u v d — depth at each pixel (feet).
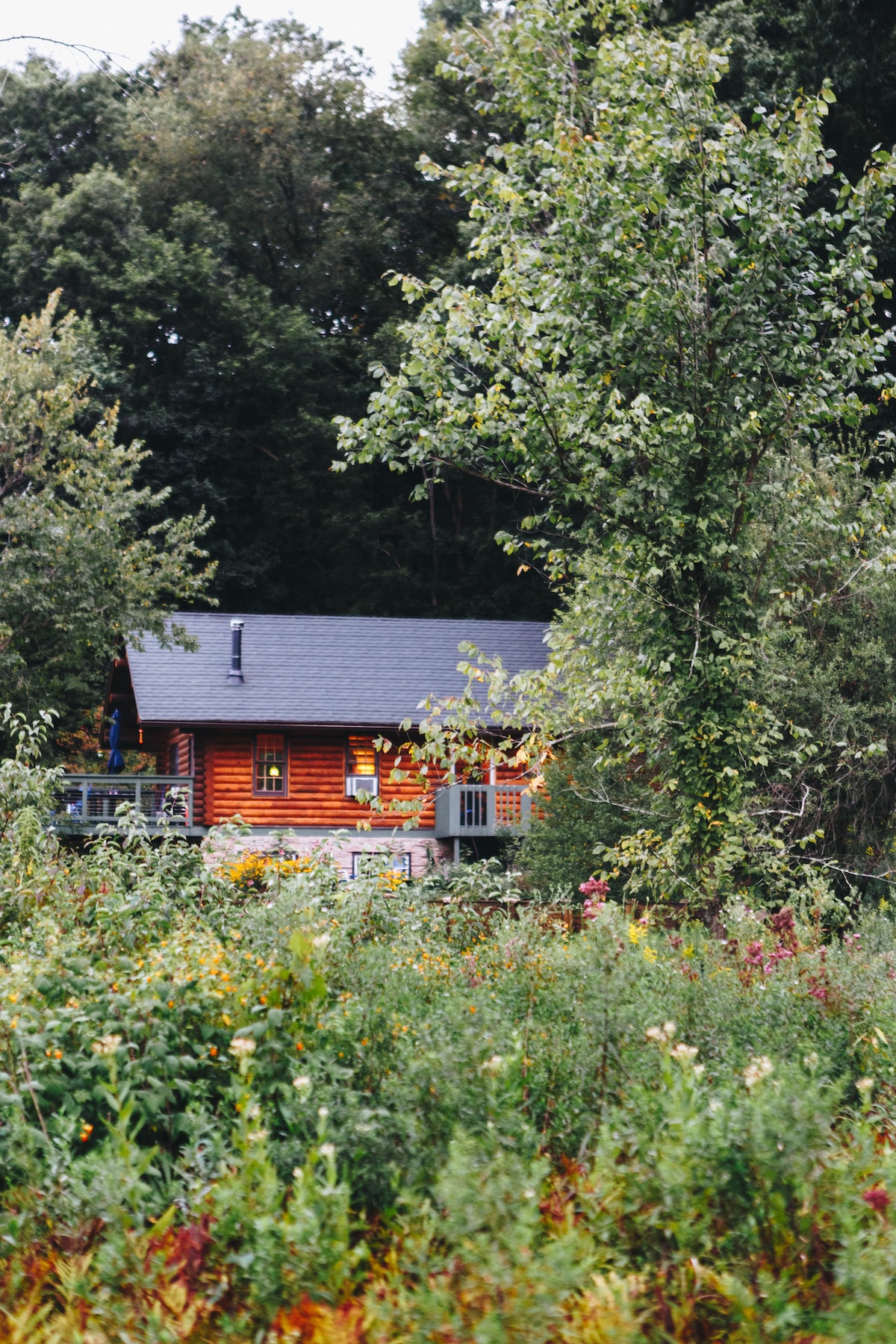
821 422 42.98
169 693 88.48
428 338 41.04
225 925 26.11
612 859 42.06
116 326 132.36
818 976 22.95
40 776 34.12
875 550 46.78
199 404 138.31
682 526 40.47
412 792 91.09
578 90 41.91
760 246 40.55
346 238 143.33
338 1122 13.98
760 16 103.91
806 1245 11.12
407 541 141.18
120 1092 13.10
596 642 44.45
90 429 127.75
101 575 77.46
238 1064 15.47
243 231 148.97
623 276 40.55
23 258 128.67
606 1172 11.74
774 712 54.49
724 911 36.11
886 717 55.98
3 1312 9.98
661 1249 11.32
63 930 22.85
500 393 39.88
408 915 29.17
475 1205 10.46
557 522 43.73
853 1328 9.63
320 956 17.28
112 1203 11.17
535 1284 9.57
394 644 98.17
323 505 142.41
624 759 46.01
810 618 59.21
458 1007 16.53
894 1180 11.55
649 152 39.37
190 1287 10.61
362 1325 9.64
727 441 40.68
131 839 30.78
